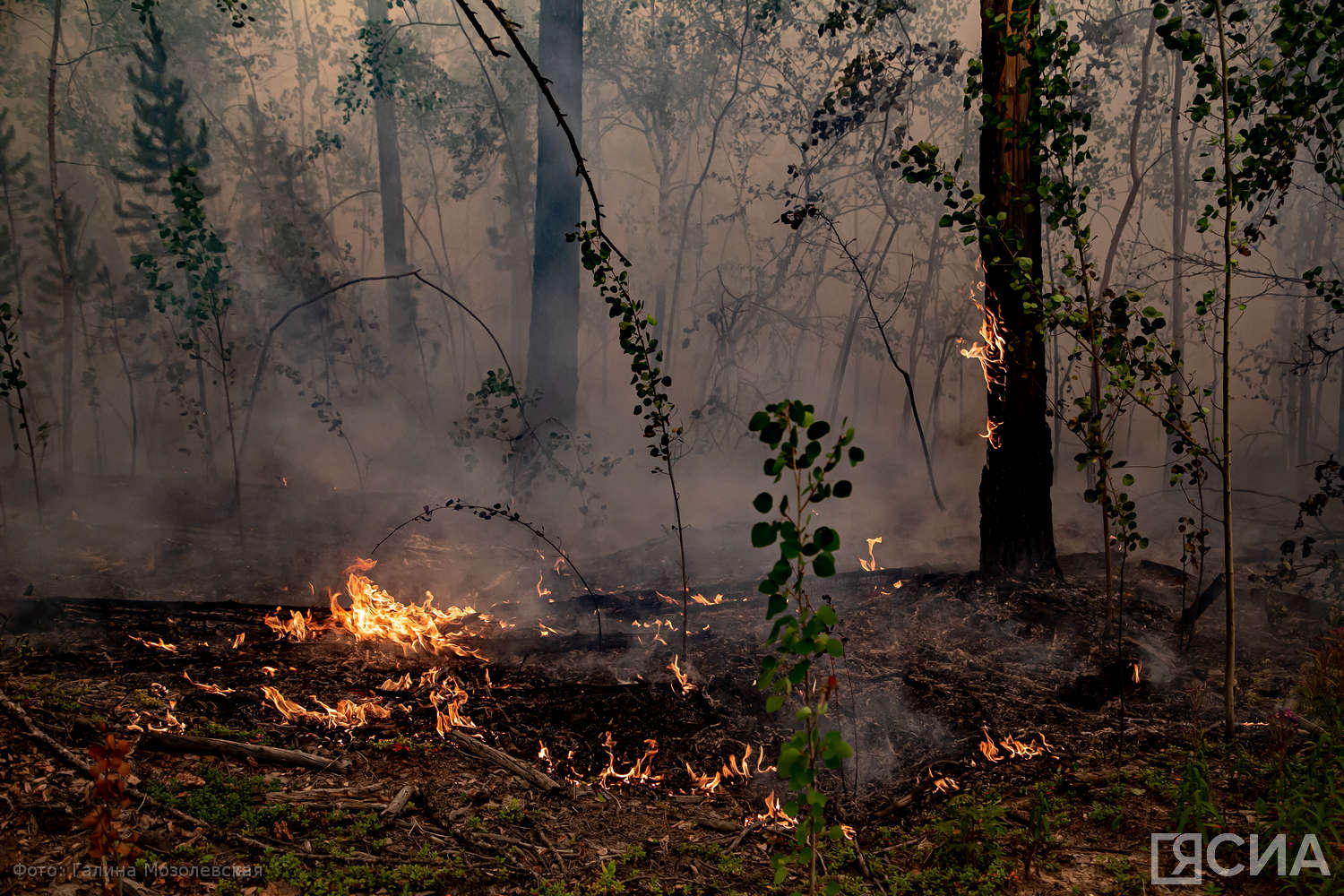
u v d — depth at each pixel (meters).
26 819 3.50
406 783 4.09
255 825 3.65
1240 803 3.84
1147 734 4.53
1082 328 4.95
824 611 2.84
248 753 4.14
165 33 14.78
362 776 4.11
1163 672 5.30
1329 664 4.77
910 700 5.00
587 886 3.48
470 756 4.37
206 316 9.27
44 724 4.17
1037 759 4.38
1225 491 4.41
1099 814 3.85
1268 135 4.60
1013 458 6.59
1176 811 3.74
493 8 5.22
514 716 4.79
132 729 4.21
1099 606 6.14
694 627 6.05
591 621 6.28
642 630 6.06
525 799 4.07
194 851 3.44
